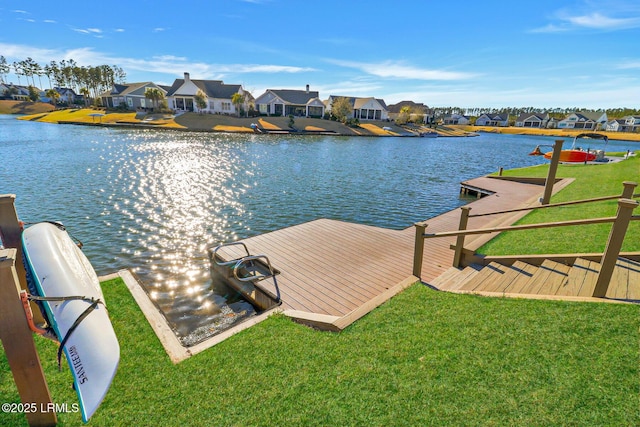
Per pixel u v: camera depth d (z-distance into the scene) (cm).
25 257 291
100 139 3008
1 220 312
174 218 1073
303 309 485
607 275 372
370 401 277
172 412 277
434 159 2844
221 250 697
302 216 1144
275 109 6078
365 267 626
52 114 5259
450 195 1513
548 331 336
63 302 256
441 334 354
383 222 1114
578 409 248
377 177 1875
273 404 281
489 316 377
